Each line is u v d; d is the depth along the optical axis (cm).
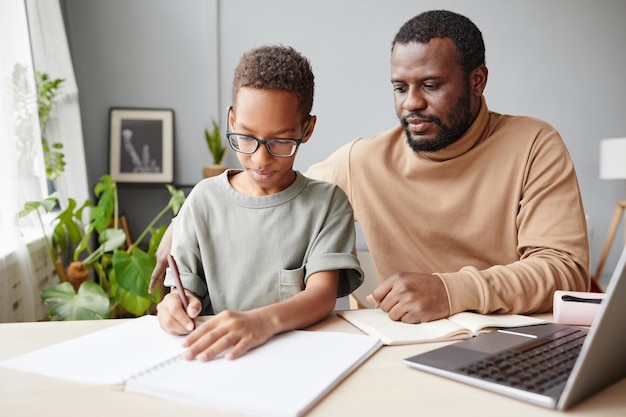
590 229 355
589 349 48
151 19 311
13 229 170
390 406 52
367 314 83
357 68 330
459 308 80
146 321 77
